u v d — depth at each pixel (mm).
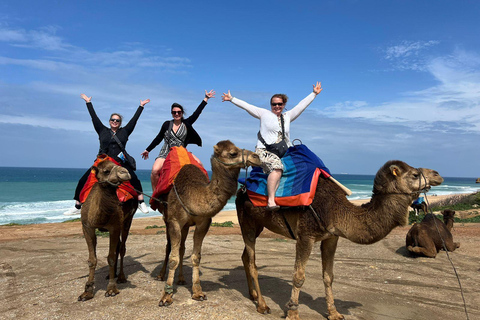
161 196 6023
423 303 5844
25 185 77188
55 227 18266
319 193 4809
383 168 4508
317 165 5000
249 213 5570
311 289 6488
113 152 6930
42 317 4941
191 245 10508
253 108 5734
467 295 6234
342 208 4641
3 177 119312
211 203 5102
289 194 4867
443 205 28453
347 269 7988
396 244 10633
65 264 8164
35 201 45188
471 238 11438
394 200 4355
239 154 4965
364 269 7984
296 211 4918
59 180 102250
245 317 4793
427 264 8352
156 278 6859
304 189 4773
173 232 5516
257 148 5477
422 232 9086
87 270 7566
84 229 5723
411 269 7953
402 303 5832
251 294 5758
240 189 5812
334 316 5035
